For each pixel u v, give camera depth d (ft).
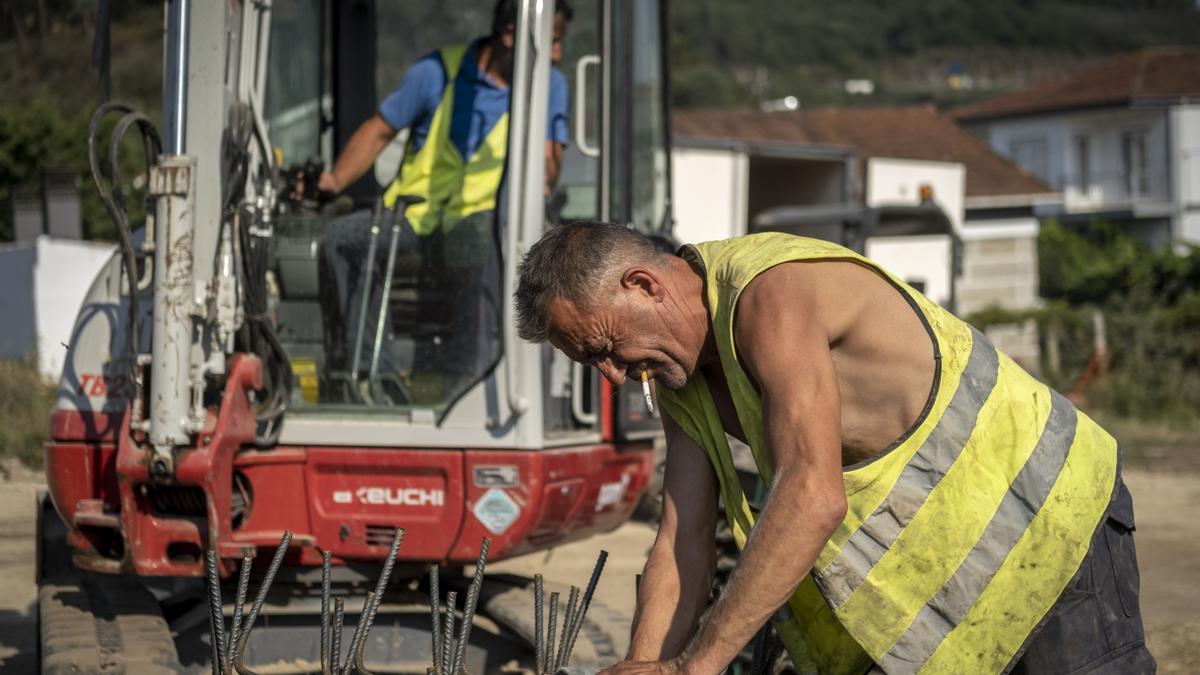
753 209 85.92
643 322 8.20
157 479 12.91
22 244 55.42
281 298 14.88
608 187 16.31
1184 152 120.16
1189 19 460.14
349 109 18.79
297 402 14.64
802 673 9.17
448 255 14.57
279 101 17.79
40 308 50.44
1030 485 8.27
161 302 12.85
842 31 382.63
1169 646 19.45
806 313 7.78
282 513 14.10
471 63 15.64
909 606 8.27
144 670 12.28
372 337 14.70
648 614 8.95
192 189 12.98
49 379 44.93
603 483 15.23
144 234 14.38
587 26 16.89
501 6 15.37
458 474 13.98
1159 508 32.71
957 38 412.57
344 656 14.57
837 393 7.69
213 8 13.34
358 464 14.11
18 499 29.99
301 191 16.06
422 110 15.87
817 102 266.16
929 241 79.41
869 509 8.15
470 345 14.37
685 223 69.00
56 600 14.40
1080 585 8.45
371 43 18.71
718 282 8.13
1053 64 414.00
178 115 13.25
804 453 7.52
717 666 7.73
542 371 14.40
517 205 13.94
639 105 18.35
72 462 14.28
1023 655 8.51
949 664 8.30
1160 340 56.80
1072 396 54.70
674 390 8.95
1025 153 132.05
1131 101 120.57
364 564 14.43
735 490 8.83
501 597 15.11
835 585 8.27
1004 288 94.73
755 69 314.96
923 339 8.10
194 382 12.98
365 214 14.93
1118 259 91.45
